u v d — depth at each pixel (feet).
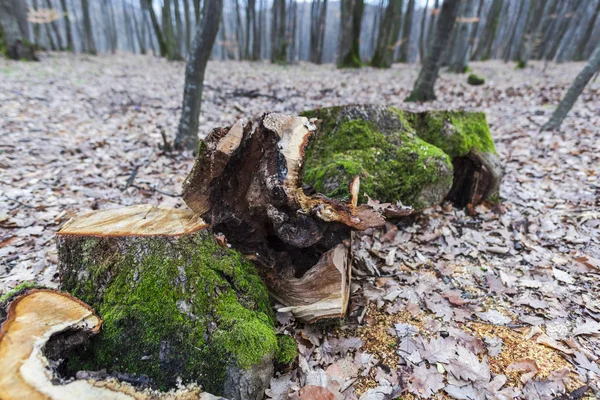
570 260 9.57
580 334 7.06
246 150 7.19
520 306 8.02
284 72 52.31
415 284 8.93
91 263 6.34
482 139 13.10
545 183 14.73
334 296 6.95
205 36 16.15
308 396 5.76
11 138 17.71
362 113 11.97
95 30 152.15
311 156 11.98
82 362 5.75
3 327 4.90
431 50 30.09
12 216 11.37
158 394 5.19
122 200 13.05
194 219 7.11
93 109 24.94
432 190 11.44
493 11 76.07
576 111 24.99
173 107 27.73
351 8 56.59
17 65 40.24
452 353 6.69
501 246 10.53
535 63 63.21
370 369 6.53
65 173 14.85
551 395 5.81
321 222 6.88
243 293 6.57
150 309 5.83
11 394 4.17
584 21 78.13
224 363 5.57
